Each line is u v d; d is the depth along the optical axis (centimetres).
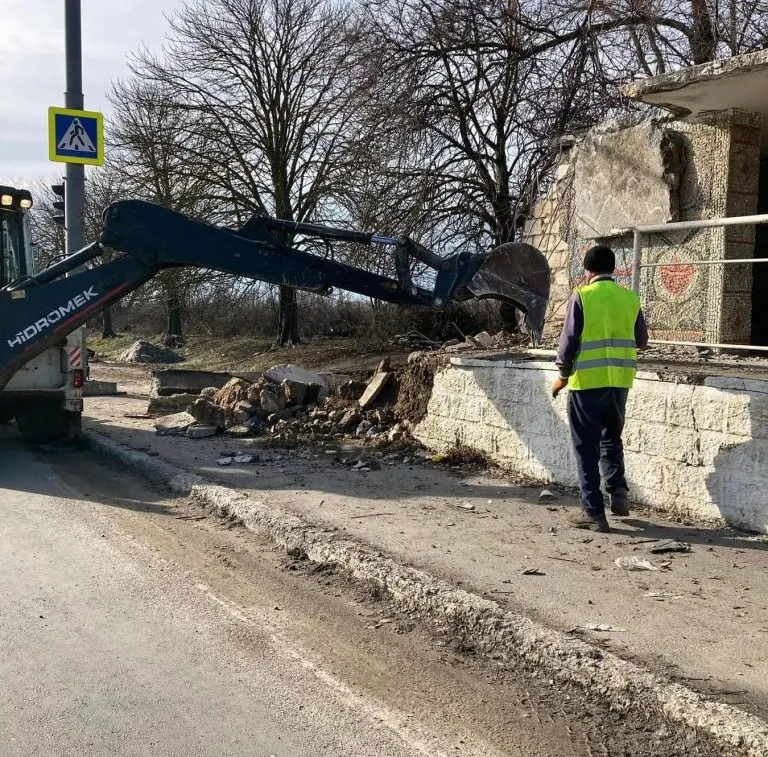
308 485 717
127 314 4866
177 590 488
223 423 1043
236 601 470
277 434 967
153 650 404
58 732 327
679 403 588
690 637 383
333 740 322
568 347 563
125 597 476
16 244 1016
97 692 360
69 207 1125
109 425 1135
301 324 2753
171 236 798
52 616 446
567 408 584
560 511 618
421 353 958
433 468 791
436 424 854
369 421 972
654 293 872
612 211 922
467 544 533
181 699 354
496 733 327
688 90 743
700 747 309
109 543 584
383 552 512
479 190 1617
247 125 2309
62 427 992
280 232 797
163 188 2281
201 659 394
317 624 438
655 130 854
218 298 2423
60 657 395
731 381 549
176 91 2278
